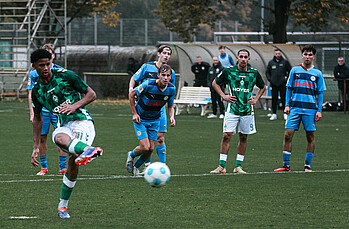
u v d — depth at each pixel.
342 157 35.38
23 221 19.31
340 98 75.38
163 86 26.89
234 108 29.34
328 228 18.56
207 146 40.41
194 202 22.42
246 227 18.67
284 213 20.66
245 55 29.31
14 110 71.38
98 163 32.59
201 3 106.75
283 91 61.38
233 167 31.52
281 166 31.92
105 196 23.48
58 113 19.91
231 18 180.00
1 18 110.94
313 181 27.06
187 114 69.19
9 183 26.31
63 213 19.80
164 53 28.47
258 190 24.83
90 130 19.91
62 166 29.19
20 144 40.88
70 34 123.25
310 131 30.14
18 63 120.69
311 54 30.11
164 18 110.75
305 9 88.38
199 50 81.50
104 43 129.50
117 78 98.81
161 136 29.59
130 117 63.53
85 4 111.81
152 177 20.62
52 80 19.70
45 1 97.69
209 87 63.53
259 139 44.56
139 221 19.41
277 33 92.31
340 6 90.69
